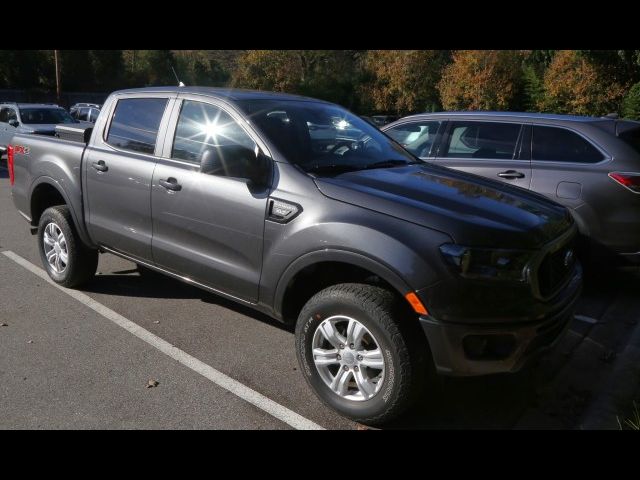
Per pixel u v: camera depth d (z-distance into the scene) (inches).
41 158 212.7
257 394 146.2
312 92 2154.3
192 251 163.3
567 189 218.2
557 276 135.2
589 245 216.7
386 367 124.3
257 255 146.5
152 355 165.6
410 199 132.0
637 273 247.0
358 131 179.6
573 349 173.9
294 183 141.7
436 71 1815.9
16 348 168.2
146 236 176.4
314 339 136.1
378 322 123.3
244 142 155.7
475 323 117.9
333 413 138.3
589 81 1309.1
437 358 120.9
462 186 148.9
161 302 205.8
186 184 161.3
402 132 272.4
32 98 1779.0
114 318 191.0
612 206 211.5
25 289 217.0
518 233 124.2
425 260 119.3
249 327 186.1
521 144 235.6
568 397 146.3
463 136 251.0
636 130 223.9
